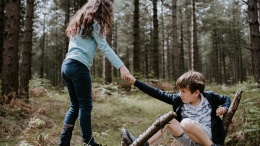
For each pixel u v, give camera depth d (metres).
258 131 4.47
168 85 12.99
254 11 9.53
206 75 56.75
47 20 33.28
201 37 44.69
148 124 5.82
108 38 11.25
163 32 37.66
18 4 6.90
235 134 4.53
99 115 6.57
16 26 6.83
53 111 6.51
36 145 3.33
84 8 3.47
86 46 3.37
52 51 46.34
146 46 37.97
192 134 2.88
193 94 3.02
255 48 9.38
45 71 49.62
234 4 35.66
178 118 3.25
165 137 4.73
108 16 3.46
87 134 3.30
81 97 3.31
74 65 3.29
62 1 22.30
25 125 5.12
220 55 39.28
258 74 9.22
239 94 3.38
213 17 30.47
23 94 7.34
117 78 13.50
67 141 3.34
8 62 6.73
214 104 3.14
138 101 9.11
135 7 16.52
